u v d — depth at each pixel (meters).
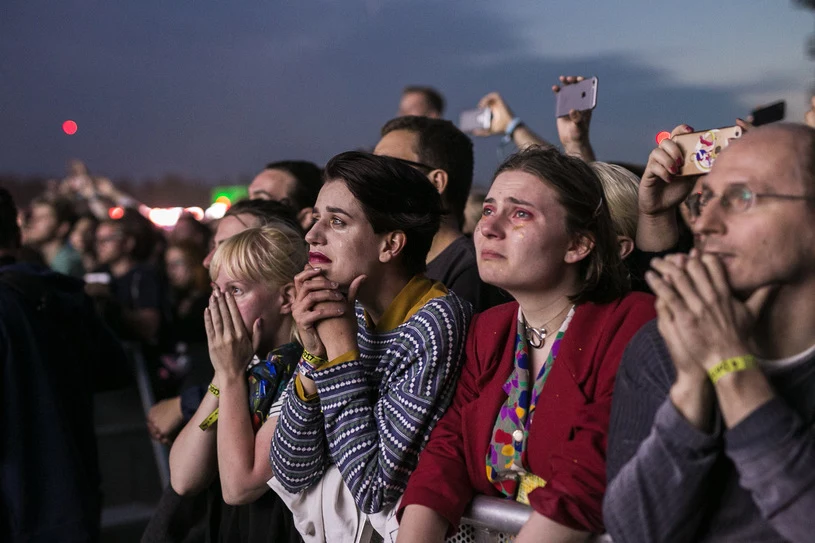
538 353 1.71
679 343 1.25
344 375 1.83
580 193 1.64
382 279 1.97
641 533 1.30
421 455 1.75
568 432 1.56
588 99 2.62
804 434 1.20
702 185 1.34
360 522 1.93
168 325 4.82
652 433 1.30
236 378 2.14
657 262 1.29
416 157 2.86
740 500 1.30
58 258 6.33
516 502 1.61
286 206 2.91
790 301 1.27
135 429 4.55
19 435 3.13
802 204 1.24
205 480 2.33
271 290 2.30
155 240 5.54
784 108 2.04
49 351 3.27
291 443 1.90
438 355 1.81
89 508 3.25
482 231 1.67
